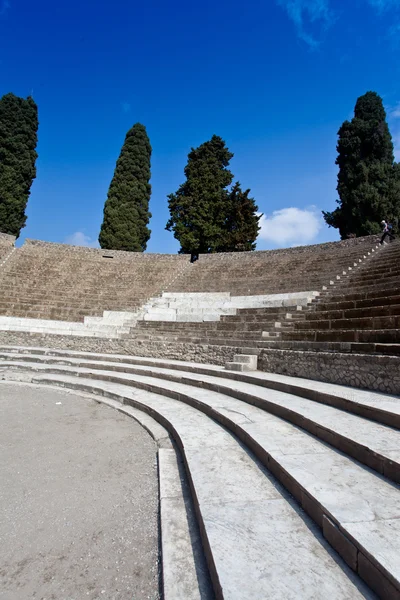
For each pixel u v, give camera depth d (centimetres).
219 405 696
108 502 403
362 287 1295
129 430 678
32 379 1140
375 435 416
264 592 218
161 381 1012
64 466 505
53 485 444
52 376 1166
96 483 452
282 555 257
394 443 386
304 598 213
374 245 1986
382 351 714
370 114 3297
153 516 374
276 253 2456
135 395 893
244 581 228
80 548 319
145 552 314
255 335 1184
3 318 1662
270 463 414
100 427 694
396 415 446
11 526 351
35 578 280
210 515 314
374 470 361
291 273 2027
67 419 748
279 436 485
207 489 368
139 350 1464
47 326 1694
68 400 921
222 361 1155
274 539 277
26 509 384
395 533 246
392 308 838
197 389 886
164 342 1386
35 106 3400
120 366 1204
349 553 245
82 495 419
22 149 3219
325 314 1062
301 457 402
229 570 239
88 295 2047
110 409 836
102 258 2619
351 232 3103
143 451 570
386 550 226
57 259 2458
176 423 633
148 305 1897
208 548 275
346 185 3191
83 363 1288
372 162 3145
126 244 3494
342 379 726
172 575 270
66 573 287
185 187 3512
